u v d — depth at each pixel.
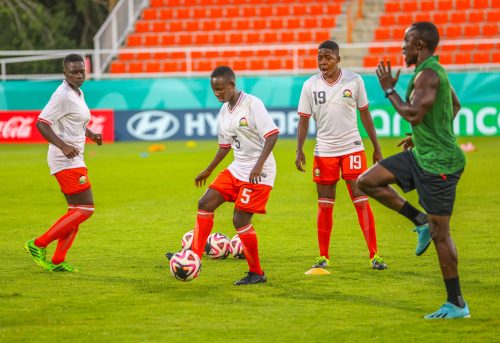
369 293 17.39
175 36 72.81
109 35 71.12
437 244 15.41
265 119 18.14
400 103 15.05
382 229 26.03
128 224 27.44
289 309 16.09
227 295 17.36
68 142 19.95
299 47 62.38
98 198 34.00
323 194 20.38
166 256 21.89
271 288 18.00
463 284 18.05
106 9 88.50
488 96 58.53
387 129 58.84
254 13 74.88
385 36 69.56
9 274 19.77
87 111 20.23
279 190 35.91
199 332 14.51
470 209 29.53
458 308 15.33
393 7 72.31
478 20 69.81
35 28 81.00
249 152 18.53
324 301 16.73
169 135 61.84
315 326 14.83
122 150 56.25
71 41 84.06
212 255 21.53
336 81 20.22
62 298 17.19
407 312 15.78
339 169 20.44
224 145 19.52
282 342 13.87
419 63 15.41
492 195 32.88
